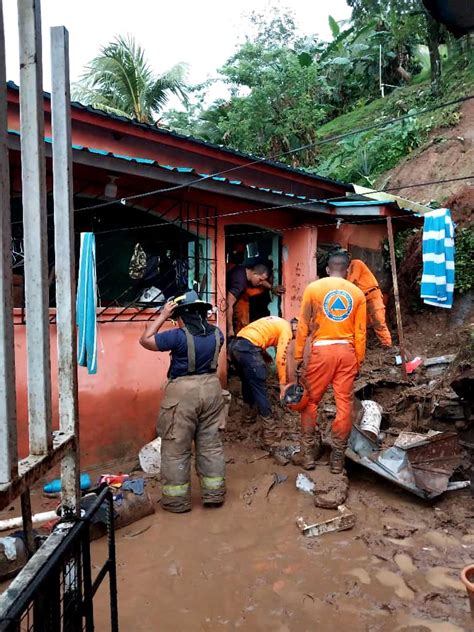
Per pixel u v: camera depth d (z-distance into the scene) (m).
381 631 2.70
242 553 3.50
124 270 6.39
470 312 8.23
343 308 4.46
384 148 13.77
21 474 1.34
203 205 6.10
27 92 1.51
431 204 9.70
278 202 6.15
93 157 4.36
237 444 5.61
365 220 7.54
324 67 19.59
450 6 2.08
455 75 15.13
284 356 5.34
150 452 4.95
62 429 1.77
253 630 2.72
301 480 4.46
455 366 6.06
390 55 18.44
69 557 1.56
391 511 4.12
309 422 4.68
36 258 1.53
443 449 4.27
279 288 7.31
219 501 4.18
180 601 2.97
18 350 4.32
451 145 12.13
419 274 8.86
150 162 4.66
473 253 8.52
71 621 1.57
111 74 14.98
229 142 14.73
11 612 1.15
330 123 18.20
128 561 3.40
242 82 14.57
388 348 8.12
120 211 6.14
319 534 3.75
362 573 3.26
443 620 2.79
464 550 3.54
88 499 3.64
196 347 4.16
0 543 3.07
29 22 1.50
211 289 6.16
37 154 1.52
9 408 1.27
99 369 5.05
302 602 2.96
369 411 5.35
